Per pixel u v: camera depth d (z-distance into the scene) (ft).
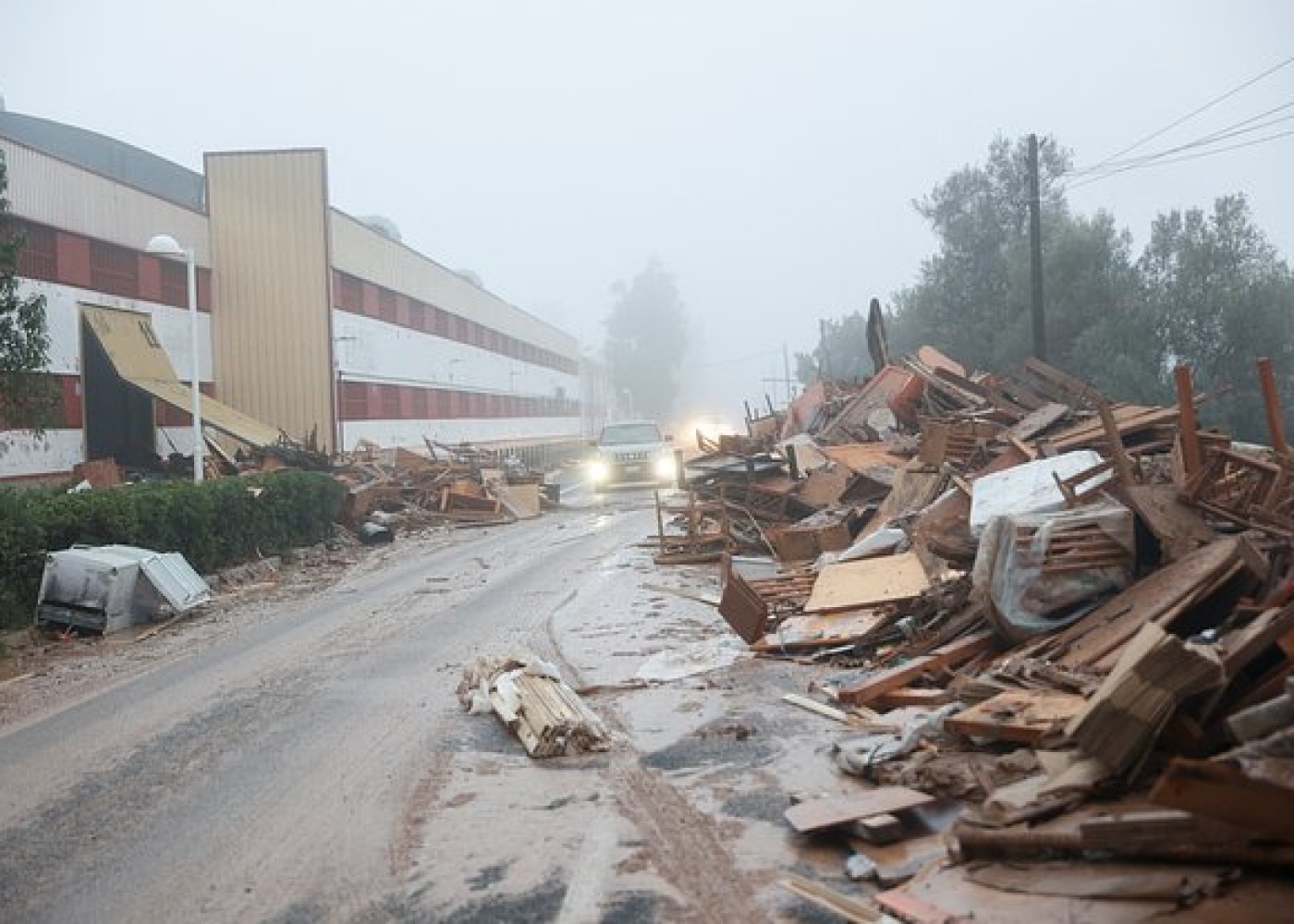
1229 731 15.07
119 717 28.32
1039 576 24.90
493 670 28.68
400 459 100.58
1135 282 108.88
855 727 23.66
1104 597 25.05
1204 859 13.56
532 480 98.99
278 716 27.48
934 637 28.17
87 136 125.18
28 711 29.68
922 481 47.55
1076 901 13.41
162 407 93.15
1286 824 12.37
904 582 33.58
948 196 139.95
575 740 23.16
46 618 41.91
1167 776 12.07
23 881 17.58
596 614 40.98
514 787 21.07
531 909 15.58
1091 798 15.88
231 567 57.41
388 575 57.57
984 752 19.63
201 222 109.29
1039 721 18.99
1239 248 105.91
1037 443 45.39
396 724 26.14
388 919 15.52
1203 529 25.16
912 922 13.84
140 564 43.57
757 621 32.45
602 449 105.19
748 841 17.67
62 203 81.20
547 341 265.34
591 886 16.22
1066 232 113.09
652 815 19.15
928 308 136.26
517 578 52.75
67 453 80.74
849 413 75.56
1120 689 15.81
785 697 26.76
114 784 22.48
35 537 42.68
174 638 40.88
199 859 18.11
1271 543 23.90
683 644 34.40
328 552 70.69
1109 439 27.76
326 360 113.19
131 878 17.47
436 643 36.58
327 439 113.29
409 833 18.84
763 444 70.95
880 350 90.38
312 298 113.29
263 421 113.09
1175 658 15.51
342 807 20.39
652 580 49.32
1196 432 26.50
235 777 22.54
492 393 200.75
